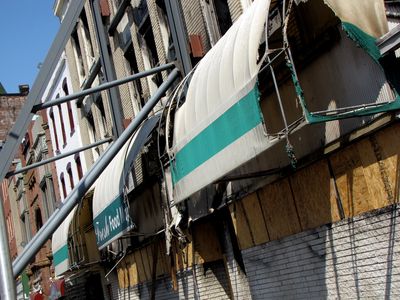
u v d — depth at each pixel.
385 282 7.07
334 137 7.68
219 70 7.86
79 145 23.05
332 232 7.92
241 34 7.54
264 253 9.42
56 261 18.50
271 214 9.16
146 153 12.76
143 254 15.02
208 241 11.75
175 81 11.96
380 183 7.06
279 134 6.92
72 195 10.21
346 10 6.42
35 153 31.05
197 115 8.40
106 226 12.98
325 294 8.09
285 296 8.97
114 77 17.95
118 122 17.53
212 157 8.00
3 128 50.72
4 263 5.24
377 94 6.98
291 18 8.09
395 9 7.27
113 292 18.33
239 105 7.24
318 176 8.10
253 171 9.47
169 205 11.22
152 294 14.34
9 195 40.53
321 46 7.77
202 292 11.79
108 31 18.02
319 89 7.97
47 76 9.53
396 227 6.88
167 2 13.35
